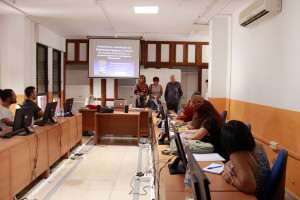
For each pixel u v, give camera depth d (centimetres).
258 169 166
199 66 805
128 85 803
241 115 462
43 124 365
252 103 416
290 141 306
